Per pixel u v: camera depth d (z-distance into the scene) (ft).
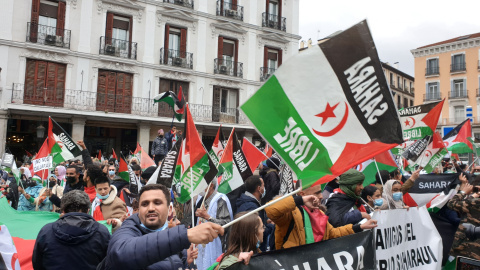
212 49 84.74
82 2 71.67
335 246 10.62
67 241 10.00
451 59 128.88
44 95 68.03
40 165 26.40
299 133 9.23
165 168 16.26
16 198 23.97
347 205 13.79
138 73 76.23
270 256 9.56
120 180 24.80
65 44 69.77
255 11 90.27
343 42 9.21
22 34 66.64
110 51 73.67
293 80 9.32
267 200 21.45
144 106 76.43
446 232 17.11
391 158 22.16
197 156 14.96
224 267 9.05
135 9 76.48
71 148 26.23
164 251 6.77
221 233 7.23
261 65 90.48
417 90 136.05
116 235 7.93
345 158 8.90
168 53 80.02
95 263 10.23
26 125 71.72
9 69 65.51
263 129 9.18
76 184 20.06
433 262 13.89
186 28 81.97
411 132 24.12
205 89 83.35
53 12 69.82
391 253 12.60
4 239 7.69
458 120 126.72
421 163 23.20
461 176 17.69
